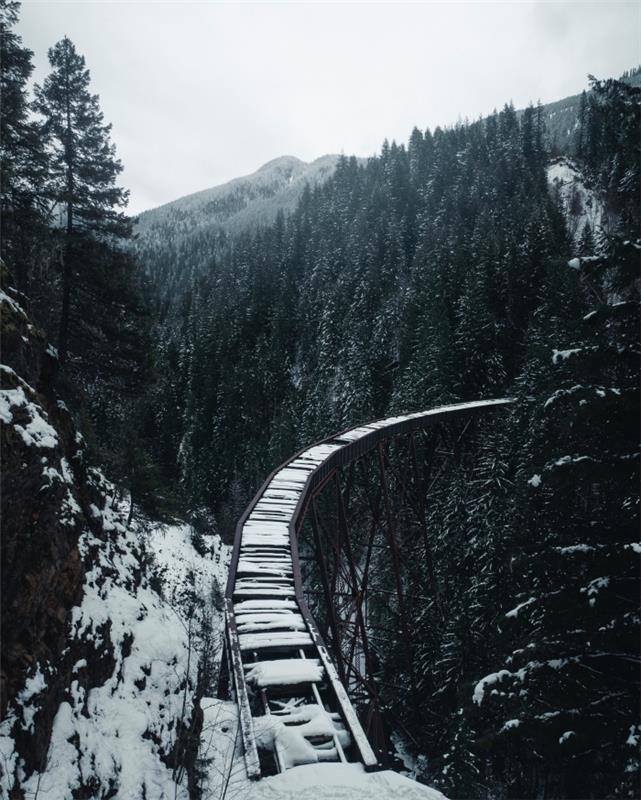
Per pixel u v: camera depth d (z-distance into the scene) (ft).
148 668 20.10
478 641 57.41
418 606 81.10
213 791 17.94
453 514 78.84
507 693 25.73
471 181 283.38
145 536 91.45
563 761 25.45
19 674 13.28
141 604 23.07
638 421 23.02
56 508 17.03
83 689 15.99
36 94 53.93
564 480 24.36
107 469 64.95
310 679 24.26
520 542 29.78
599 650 24.32
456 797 41.06
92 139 55.16
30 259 49.52
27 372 21.22
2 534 13.73
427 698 66.08
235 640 27.12
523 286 136.36
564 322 78.54
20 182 49.55
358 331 181.16
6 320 20.13
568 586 24.53
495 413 97.60
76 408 52.08
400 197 307.58
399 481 86.43
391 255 226.58
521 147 306.35
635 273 23.94
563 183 268.00
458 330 126.00
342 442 68.59
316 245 301.63
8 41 47.57
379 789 17.34
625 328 24.77
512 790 41.65
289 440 170.91
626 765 22.49
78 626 16.94
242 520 45.09
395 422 79.92
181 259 586.04
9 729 12.12
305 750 19.44
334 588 56.80
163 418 213.87
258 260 307.37
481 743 25.68
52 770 12.89
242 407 213.87
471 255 169.48
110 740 15.79
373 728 48.14
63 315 55.72
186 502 152.66
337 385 178.29
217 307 270.05
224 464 194.18
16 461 14.92
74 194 53.88
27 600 14.39
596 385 24.31
